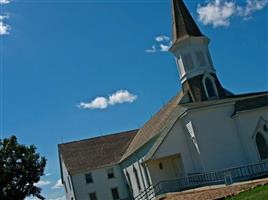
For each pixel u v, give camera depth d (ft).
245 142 130.11
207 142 129.80
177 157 141.18
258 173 111.86
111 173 202.08
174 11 157.69
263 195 70.28
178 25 155.74
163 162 145.28
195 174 128.26
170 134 136.67
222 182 111.75
